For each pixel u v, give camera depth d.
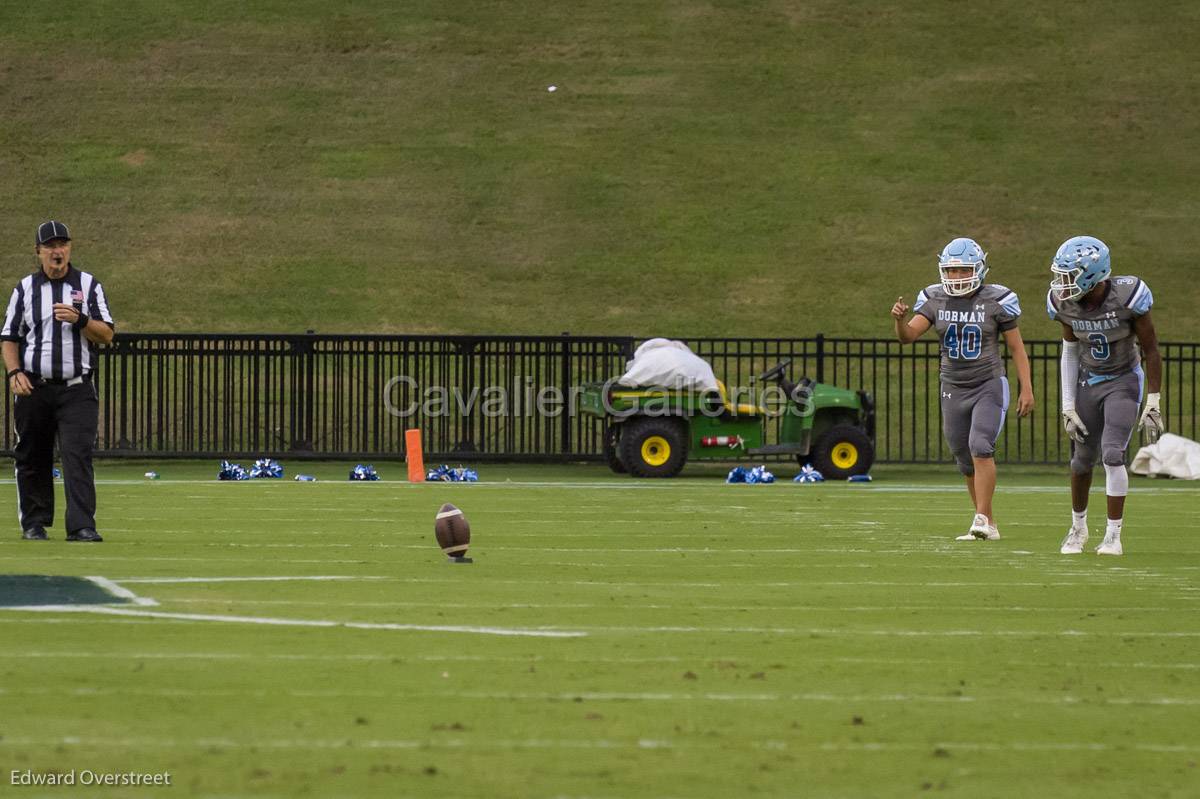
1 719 20.20
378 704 21.50
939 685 23.48
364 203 160.38
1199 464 82.62
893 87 185.75
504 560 39.97
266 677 23.22
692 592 33.78
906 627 29.14
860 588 34.84
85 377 42.78
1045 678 24.16
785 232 156.75
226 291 141.88
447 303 141.75
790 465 92.25
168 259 147.25
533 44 192.38
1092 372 42.44
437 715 20.86
